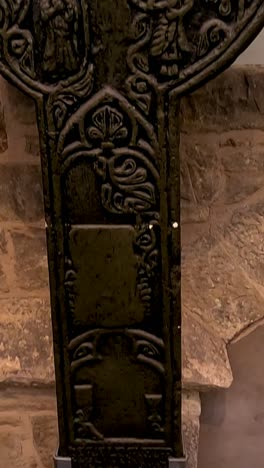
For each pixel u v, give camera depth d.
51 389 1.45
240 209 1.30
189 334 1.37
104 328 1.13
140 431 1.21
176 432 1.21
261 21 0.92
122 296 1.10
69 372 1.17
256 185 1.28
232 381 1.41
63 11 0.92
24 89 0.97
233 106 1.21
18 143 1.27
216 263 1.33
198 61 0.95
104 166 1.01
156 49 0.94
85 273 1.09
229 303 1.36
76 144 1.00
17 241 1.36
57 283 1.10
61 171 1.02
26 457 1.53
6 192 1.31
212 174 1.27
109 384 1.18
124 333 1.13
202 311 1.37
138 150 1.00
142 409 1.20
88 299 1.11
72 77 0.96
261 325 1.38
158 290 1.10
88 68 0.95
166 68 0.95
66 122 0.99
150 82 0.96
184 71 0.95
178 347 1.13
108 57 0.95
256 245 1.32
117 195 1.03
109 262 1.08
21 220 1.34
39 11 0.92
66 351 1.15
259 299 1.35
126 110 0.98
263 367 1.42
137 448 1.23
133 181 1.02
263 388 1.43
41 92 0.97
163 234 1.05
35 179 1.30
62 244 1.07
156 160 1.00
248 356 1.41
